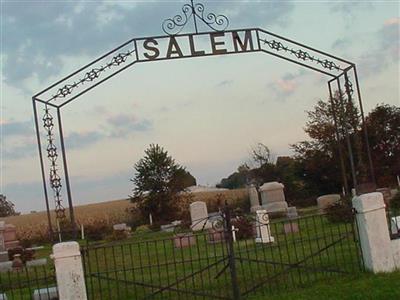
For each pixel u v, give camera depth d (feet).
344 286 35.06
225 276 39.96
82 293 33.42
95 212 212.23
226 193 198.70
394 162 159.02
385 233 38.19
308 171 163.63
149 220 173.99
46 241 152.97
